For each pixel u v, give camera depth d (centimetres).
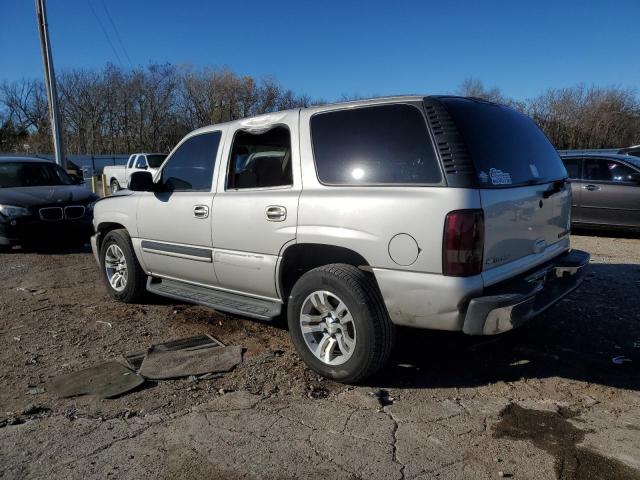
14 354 435
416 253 333
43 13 1491
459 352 434
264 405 348
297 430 316
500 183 349
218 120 4800
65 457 290
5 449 297
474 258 325
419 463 283
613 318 516
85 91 4619
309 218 384
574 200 1012
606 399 356
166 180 526
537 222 385
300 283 386
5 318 532
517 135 400
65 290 648
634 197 951
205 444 302
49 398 357
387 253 345
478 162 338
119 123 4775
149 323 513
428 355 428
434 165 337
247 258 432
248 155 446
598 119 4062
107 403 350
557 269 409
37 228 891
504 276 347
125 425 323
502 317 328
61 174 1084
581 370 401
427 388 372
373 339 353
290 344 455
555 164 442
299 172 400
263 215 414
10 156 1075
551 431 315
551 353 432
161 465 283
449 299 325
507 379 387
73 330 494
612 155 1008
